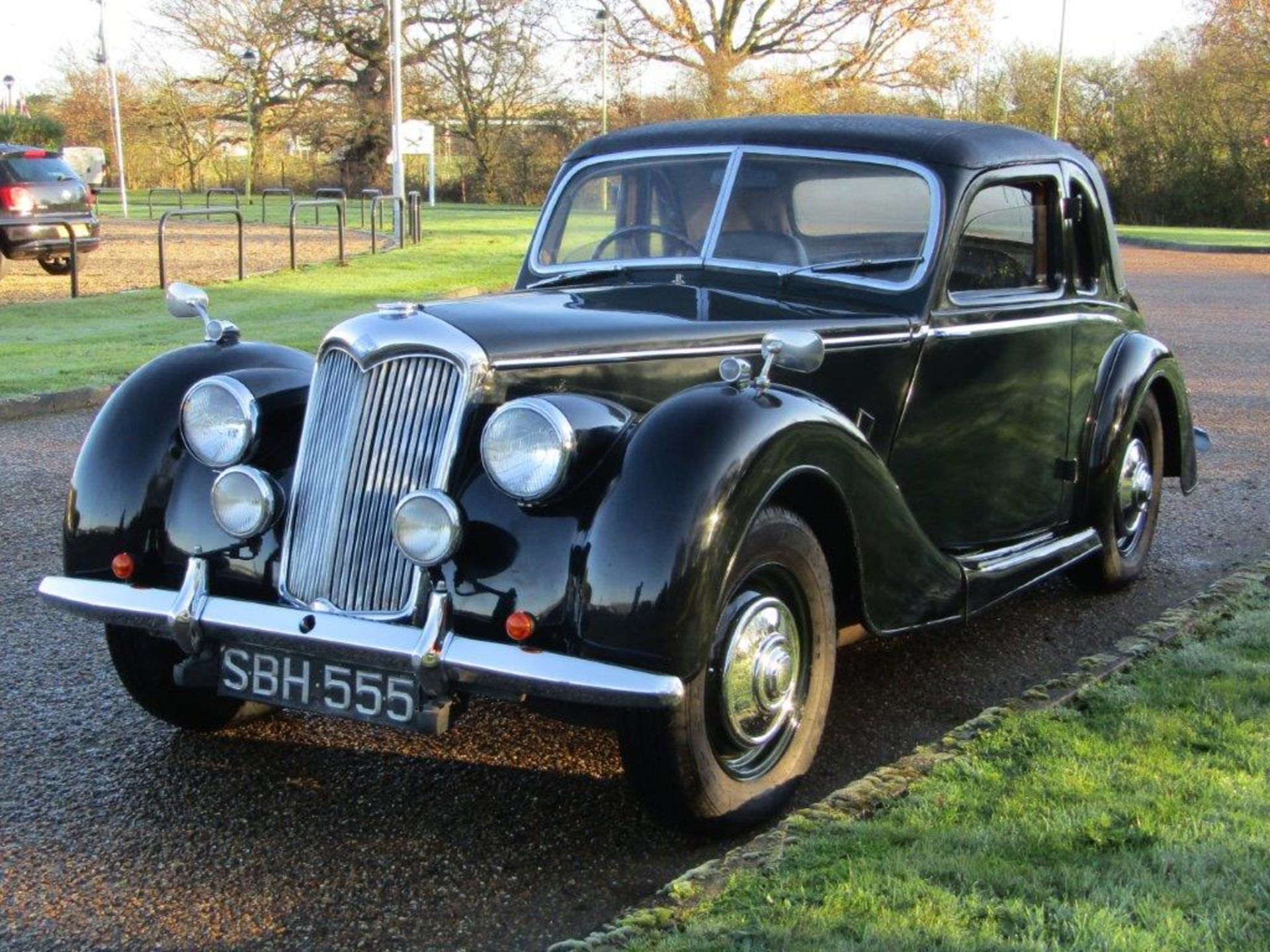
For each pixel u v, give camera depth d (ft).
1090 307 16.51
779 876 9.37
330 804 11.35
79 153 130.82
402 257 67.62
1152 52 143.23
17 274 58.95
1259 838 9.72
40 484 23.16
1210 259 87.04
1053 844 9.71
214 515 11.31
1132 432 17.58
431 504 9.93
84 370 33.55
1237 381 36.01
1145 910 8.70
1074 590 18.07
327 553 10.75
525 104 159.63
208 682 11.07
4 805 11.21
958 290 14.03
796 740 11.21
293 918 9.47
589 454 10.14
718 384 10.61
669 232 14.79
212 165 165.07
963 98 150.71
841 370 12.60
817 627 11.23
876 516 11.46
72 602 11.41
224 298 49.39
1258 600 16.25
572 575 9.85
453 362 10.35
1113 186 142.20
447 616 10.02
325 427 10.93
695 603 9.58
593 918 9.52
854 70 117.50
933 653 15.39
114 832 10.78
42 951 9.00
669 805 10.31
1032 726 12.14
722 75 117.08
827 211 13.98
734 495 9.82
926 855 9.55
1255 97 132.05
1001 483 15.14
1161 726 12.07
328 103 159.43
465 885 9.98
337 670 10.44
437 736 12.84
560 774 12.03
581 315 11.61
